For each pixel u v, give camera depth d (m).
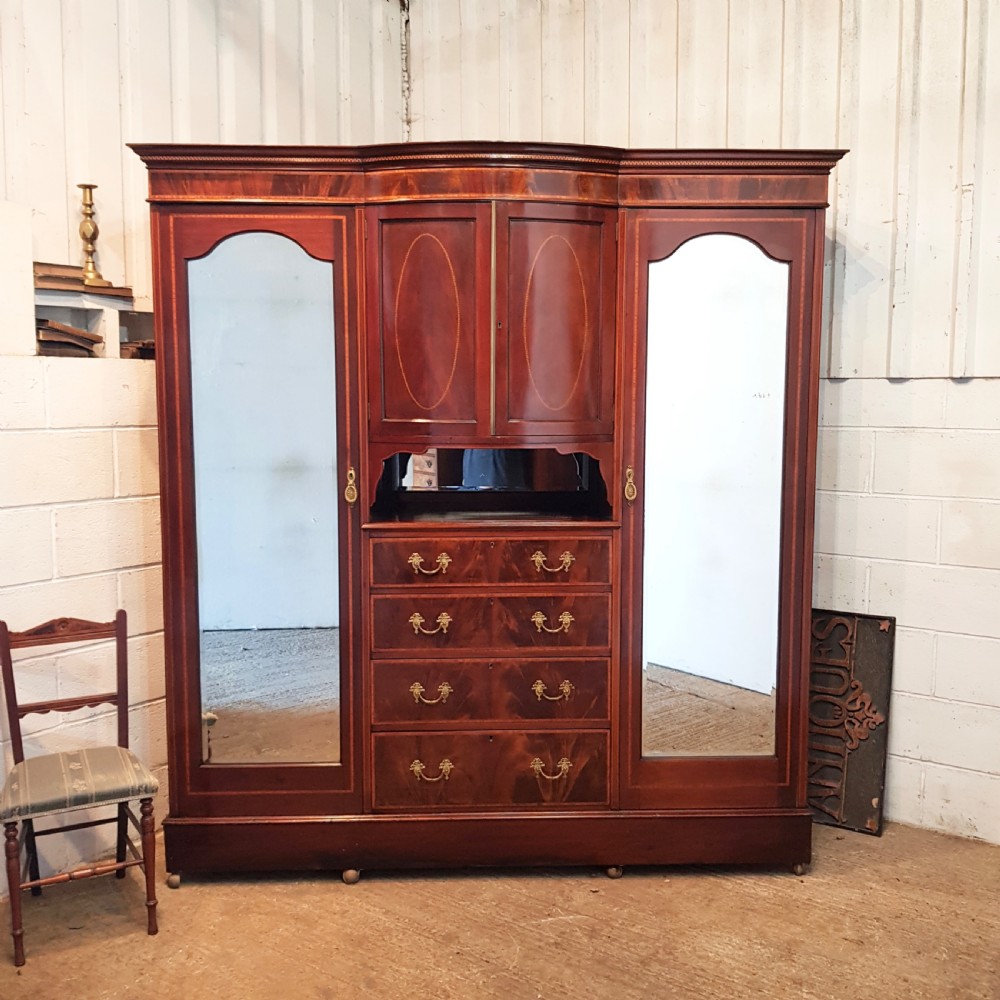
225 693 2.52
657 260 2.43
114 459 2.68
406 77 3.63
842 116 2.80
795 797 2.56
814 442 2.48
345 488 2.47
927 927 2.32
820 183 2.41
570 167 2.37
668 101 3.08
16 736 2.35
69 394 2.55
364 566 2.48
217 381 2.45
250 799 2.53
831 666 2.92
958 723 2.78
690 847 2.55
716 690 2.55
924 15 2.65
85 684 2.64
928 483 2.78
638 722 2.53
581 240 2.41
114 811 2.69
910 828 2.87
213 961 2.19
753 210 2.42
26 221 2.42
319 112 3.33
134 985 2.11
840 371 2.88
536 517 2.66
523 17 3.34
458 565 2.48
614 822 2.53
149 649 2.80
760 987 2.09
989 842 2.76
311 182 2.40
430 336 2.42
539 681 2.51
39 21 2.53
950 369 2.71
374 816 2.53
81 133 2.65
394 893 2.48
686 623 2.53
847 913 2.38
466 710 2.51
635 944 2.25
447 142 2.31
